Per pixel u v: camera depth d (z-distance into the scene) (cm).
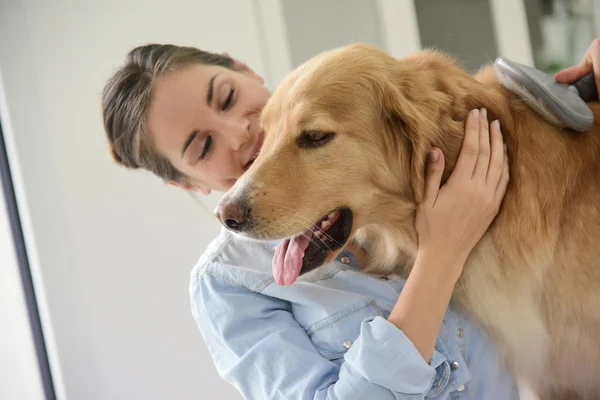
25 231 281
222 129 148
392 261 146
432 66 139
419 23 269
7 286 283
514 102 133
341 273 141
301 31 273
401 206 136
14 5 270
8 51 271
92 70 272
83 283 281
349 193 133
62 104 274
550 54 267
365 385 118
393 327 119
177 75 149
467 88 133
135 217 280
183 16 270
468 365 135
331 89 130
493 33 269
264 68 271
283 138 133
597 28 265
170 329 284
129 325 284
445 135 129
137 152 161
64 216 279
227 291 138
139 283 283
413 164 129
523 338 134
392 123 133
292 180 131
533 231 127
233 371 129
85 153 277
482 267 133
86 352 283
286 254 133
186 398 286
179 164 157
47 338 285
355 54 136
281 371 125
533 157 128
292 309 141
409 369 117
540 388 145
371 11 279
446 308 130
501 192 127
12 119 273
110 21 270
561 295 132
